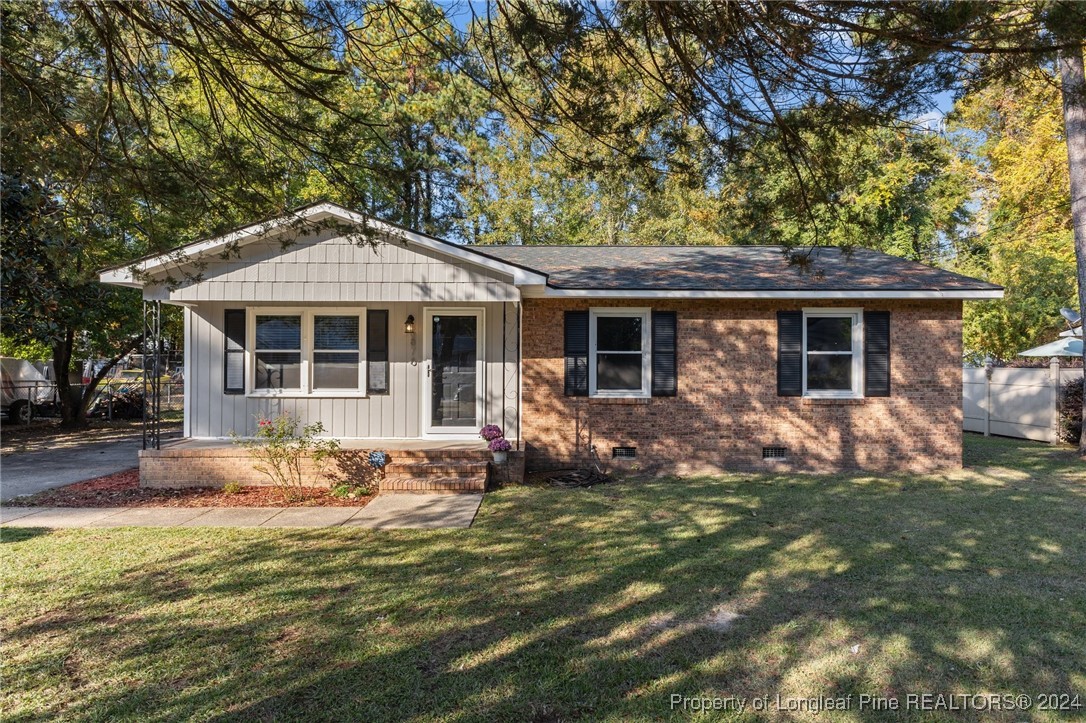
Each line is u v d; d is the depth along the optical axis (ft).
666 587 16.48
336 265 31.12
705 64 15.35
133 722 10.42
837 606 15.12
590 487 30.71
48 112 16.20
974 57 13.57
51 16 15.76
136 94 19.04
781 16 13.47
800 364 35.53
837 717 10.55
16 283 37.35
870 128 15.94
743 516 24.32
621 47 15.39
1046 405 46.91
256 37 18.01
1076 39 11.91
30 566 18.38
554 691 11.36
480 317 35.40
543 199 79.51
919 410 35.32
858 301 35.35
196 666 12.30
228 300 30.76
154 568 18.24
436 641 13.38
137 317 53.62
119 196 18.35
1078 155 38.81
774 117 15.97
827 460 35.35
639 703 10.97
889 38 13.15
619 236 81.46
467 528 22.84
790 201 18.22
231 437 33.76
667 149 17.19
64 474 33.88
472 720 10.48
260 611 15.02
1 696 11.16
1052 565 18.06
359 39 17.24
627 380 35.99
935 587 16.33
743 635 13.58
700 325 35.60
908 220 73.97
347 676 11.90
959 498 27.37
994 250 77.25
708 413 35.47
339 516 24.77
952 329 35.35
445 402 35.37
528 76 16.39
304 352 34.78
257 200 18.74
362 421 35.09
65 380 56.18
